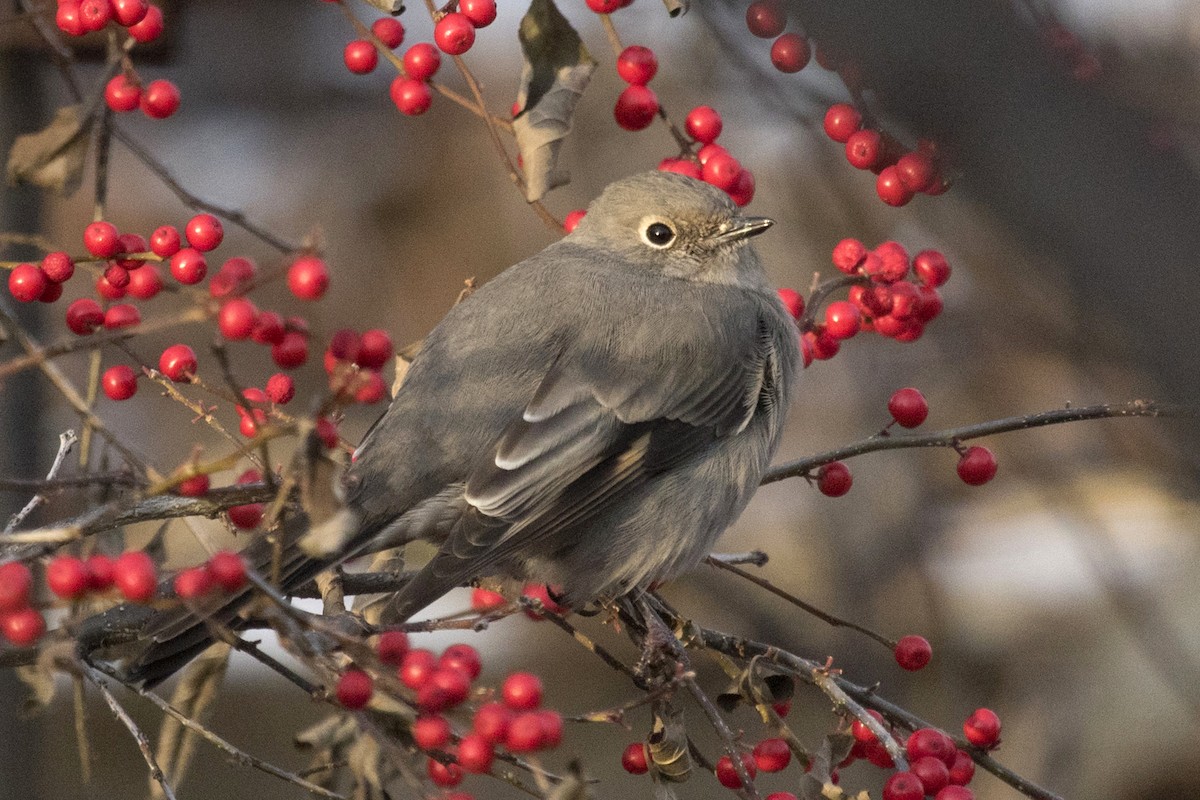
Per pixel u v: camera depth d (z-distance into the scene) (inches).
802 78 347.3
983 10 163.3
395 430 331.9
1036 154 161.6
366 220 701.3
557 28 294.5
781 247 619.5
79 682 252.1
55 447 407.2
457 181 701.9
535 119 295.4
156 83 292.5
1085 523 502.9
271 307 673.0
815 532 612.4
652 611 323.9
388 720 233.6
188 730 290.0
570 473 335.3
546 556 343.9
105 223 267.6
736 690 277.1
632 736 620.1
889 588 577.6
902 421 328.2
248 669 632.4
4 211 375.6
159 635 242.8
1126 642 549.6
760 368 363.3
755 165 616.7
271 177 712.4
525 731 204.4
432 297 690.2
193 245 268.2
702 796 566.3
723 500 358.9
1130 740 537.3
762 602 590.9
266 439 192.4
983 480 321.4
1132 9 285.3
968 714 558.6
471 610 259.1
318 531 192.5
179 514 247.0
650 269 370.6
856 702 287.7
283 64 695.1
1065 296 180.7
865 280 336.2
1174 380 159.5
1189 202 158.7
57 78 399.5
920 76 168.4
